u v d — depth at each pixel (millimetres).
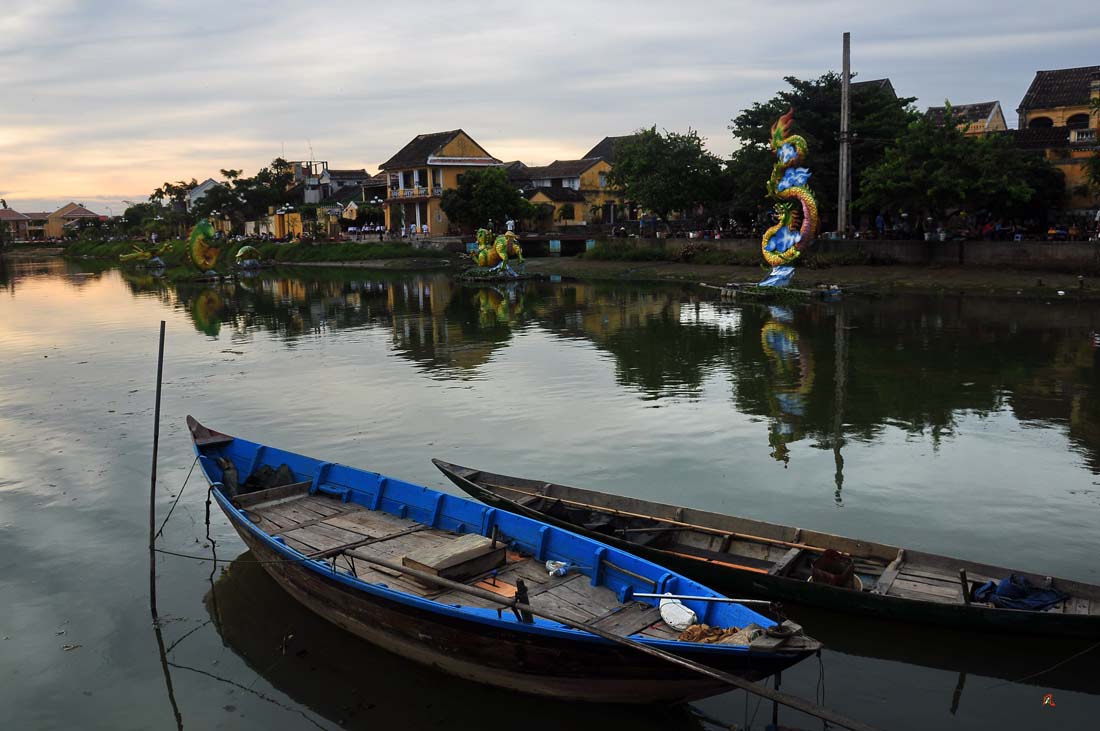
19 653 10328
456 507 11664
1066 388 21281
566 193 76750
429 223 74438
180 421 19875
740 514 13727
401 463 16438
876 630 10188
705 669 7719
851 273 42719
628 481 15305
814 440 17531
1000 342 27281
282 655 10281
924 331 29672
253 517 12148
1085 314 31844
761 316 34625
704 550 11867
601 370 24844
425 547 11078
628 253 56562
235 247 84500
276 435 18516
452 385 23188
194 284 58031
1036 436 17500
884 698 9102
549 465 16234
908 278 40688
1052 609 9680
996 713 8836
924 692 9180
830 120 46156
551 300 42531
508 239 53125
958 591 10203
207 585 11992
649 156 56125
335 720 9047
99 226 128875
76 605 11438
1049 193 41875
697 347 28125
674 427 18656
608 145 86375
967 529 13000
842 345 27625
